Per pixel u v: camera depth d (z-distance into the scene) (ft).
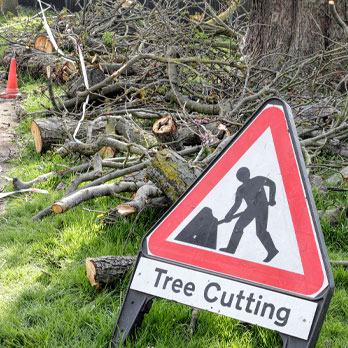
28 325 16.88
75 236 22.70
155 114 35.50
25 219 25.30
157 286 14.28
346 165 29.53
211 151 26.53
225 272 13.61
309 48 43.68
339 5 43.32
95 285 18.74
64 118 33.06
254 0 46.44
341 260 21.63
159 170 21.90
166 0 47.91
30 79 53.72
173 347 15.51
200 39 43.27
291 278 12.78
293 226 13.00
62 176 30.27
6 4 86.53
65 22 53.31
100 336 15.70
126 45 49.24
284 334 12.48
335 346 15.79
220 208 14.07
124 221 23.36
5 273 20.31
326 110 34.35
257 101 33.32
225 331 16.28
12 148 35.63
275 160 13.58
